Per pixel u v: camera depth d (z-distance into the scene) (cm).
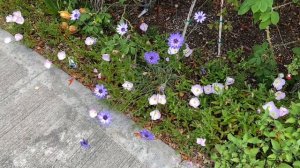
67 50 89
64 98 82
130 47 81
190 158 73
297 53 77
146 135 73
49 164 74
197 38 88
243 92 78
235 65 82
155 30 89
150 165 73
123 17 88
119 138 76
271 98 75
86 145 74
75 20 89
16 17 88
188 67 84
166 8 94
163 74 81
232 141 69
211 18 90
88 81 84
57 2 92
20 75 86
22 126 79
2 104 82
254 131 72
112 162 73
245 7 68
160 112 78
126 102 79
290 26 87
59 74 86
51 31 90
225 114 74
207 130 73
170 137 76
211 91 77
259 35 87
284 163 67
